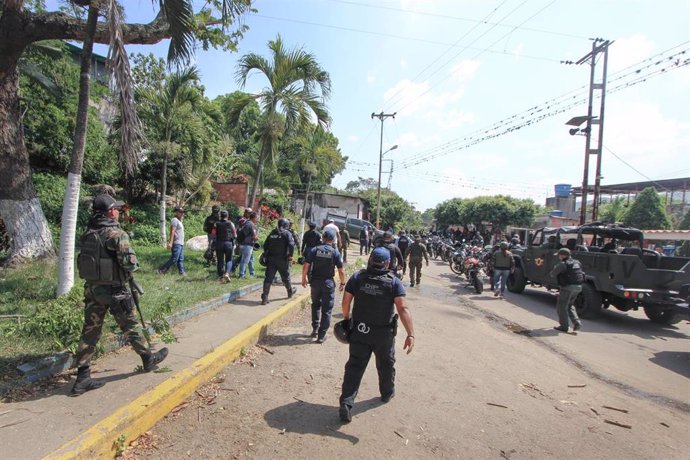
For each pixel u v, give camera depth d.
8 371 3.74
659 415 4.61
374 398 4.48
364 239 22.34
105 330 4.89
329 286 6.34
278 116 12.25
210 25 8.88
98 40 7.30
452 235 35.16
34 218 7.98
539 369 5.84
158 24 7.71
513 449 3.65
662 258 10.03
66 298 5.04
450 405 4.45
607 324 9.18
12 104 7.67
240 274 9.87
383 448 3.50
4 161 7.61
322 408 4.16
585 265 9.66
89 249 3.62
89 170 14.54
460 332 7.61
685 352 7.16
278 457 3.25
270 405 4.14
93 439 2.95
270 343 6.13
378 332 4.02
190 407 3.97
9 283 6.51
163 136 13.60
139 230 13.82
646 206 30.30
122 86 5.96
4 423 3.08
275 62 12.10
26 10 7.16
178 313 6.05
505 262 11.69
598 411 4.59
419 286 13.08
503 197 42.22
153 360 4.18
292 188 39.09
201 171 17.58
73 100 14.45
